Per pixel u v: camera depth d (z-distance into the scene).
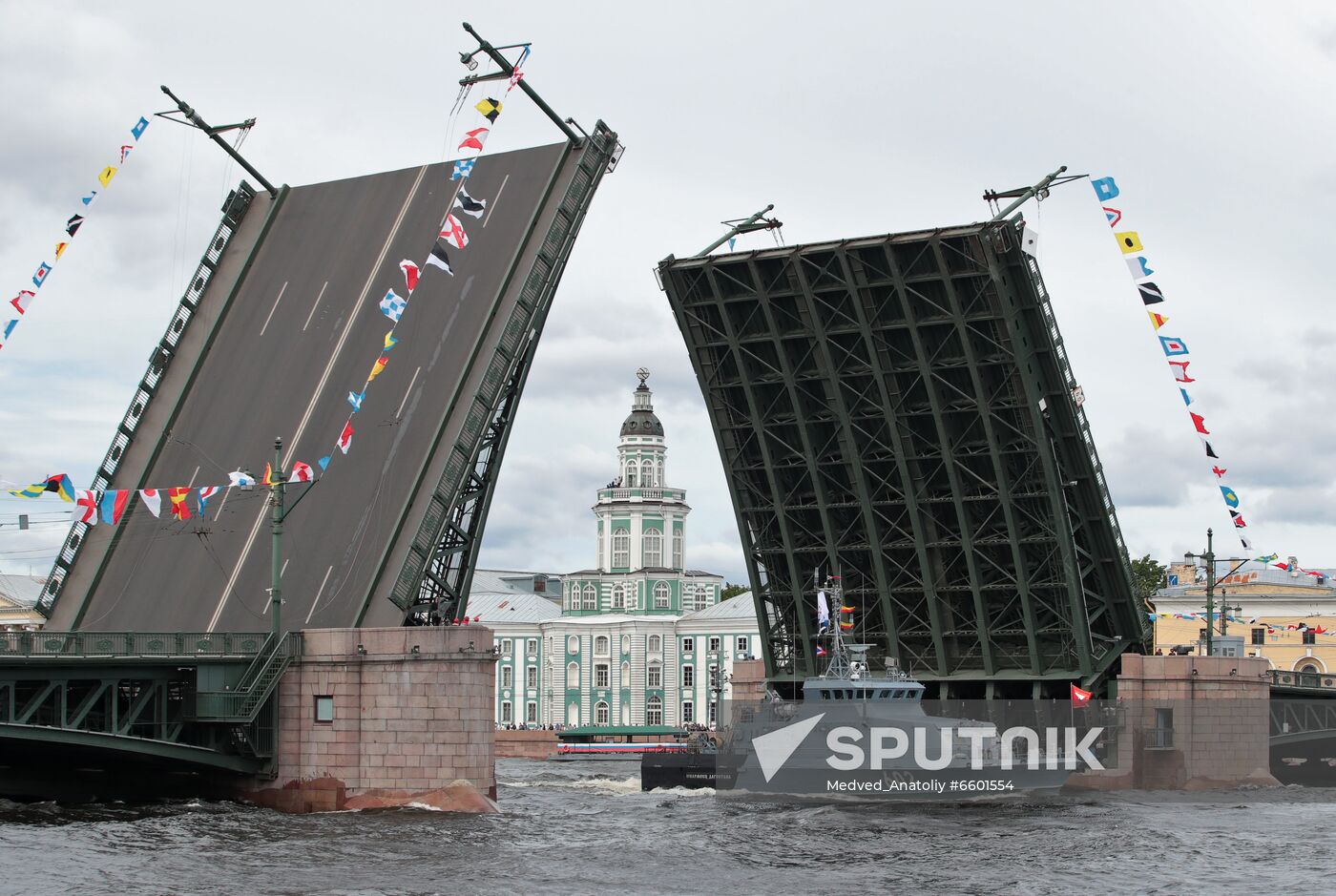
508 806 55.06
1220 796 62.44
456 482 52.12
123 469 57.88
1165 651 97.75
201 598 54.06
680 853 44.03
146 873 38.25
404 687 48.75
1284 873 41.84
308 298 57.72
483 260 54.75
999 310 57.16
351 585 51.72
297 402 55.94
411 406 53.47
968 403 59.88
